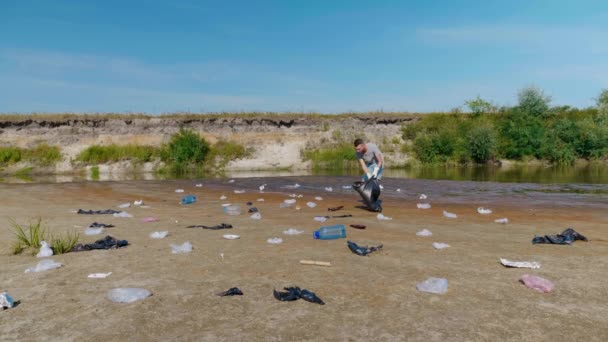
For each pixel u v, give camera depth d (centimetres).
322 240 682
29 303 416
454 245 648
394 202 1199
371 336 339
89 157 2880
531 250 614
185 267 531
